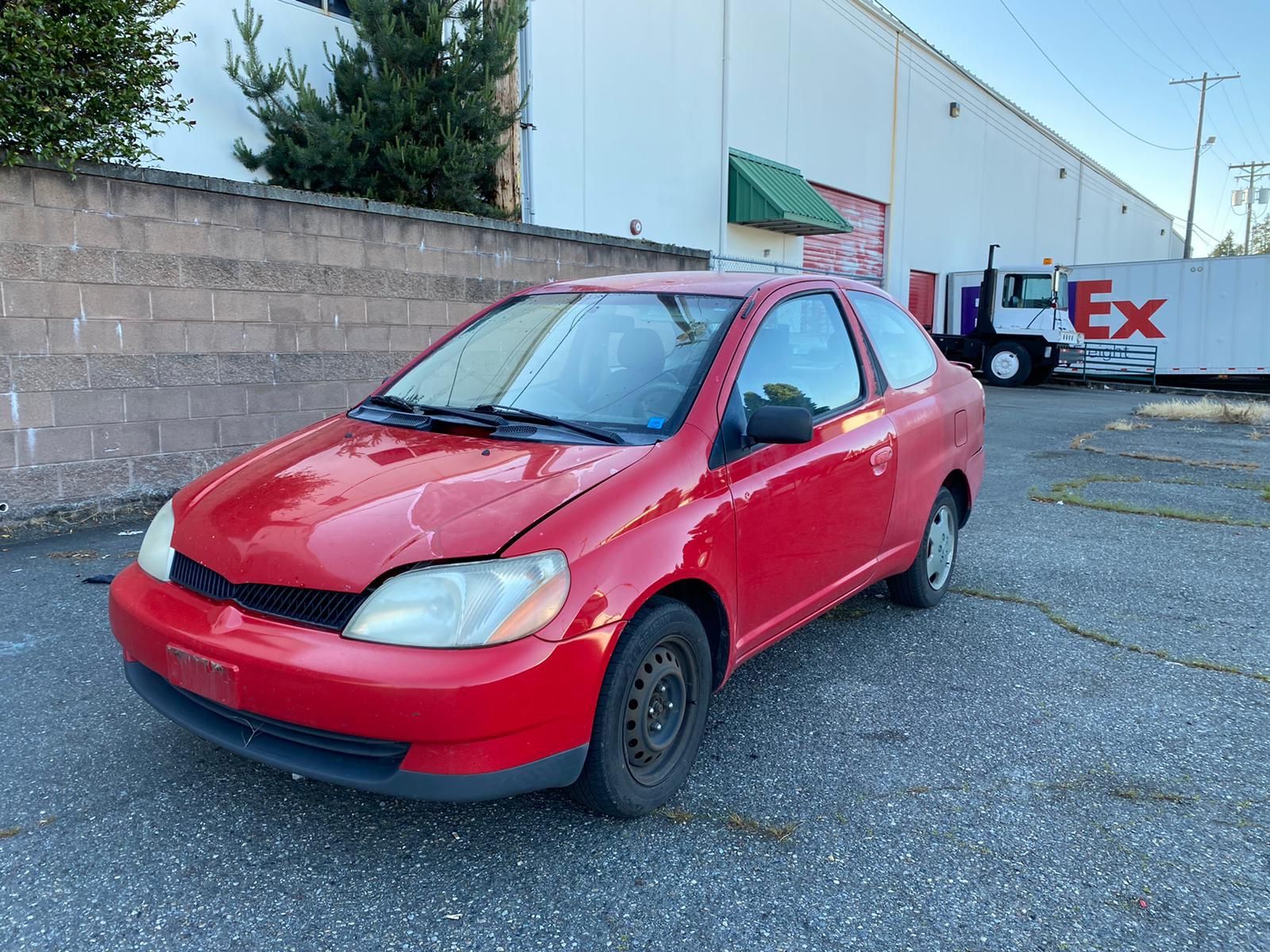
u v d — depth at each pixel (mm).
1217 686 3926
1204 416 14602
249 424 6750
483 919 2344
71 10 5441
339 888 2463
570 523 2555
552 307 3979
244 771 3062
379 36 8469
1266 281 20781
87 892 2408
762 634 3348
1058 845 2725
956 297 24594
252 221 6598
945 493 4852
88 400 5926
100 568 5094
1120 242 45500
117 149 5820
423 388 3795
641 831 2762
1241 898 2479
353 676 2281
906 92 22688
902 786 3053
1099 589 5297
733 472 3115
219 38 8477
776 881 2527
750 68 16609
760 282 3832
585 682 2461
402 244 7605
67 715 3424
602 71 13102
